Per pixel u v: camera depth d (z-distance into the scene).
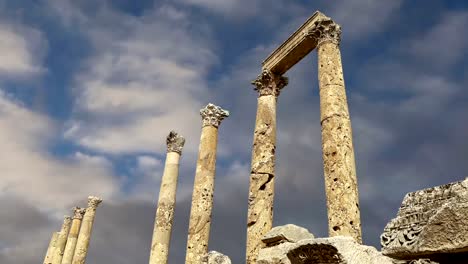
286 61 19.84
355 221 13.07
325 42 16.94
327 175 14.19
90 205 39.00
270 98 19.97
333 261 6.54
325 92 15.72
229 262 13.78
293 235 10.23
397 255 7.37
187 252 19.69
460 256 6.68
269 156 18.23
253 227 16.58
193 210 20.70
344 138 14.55
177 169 26.11
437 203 7.18
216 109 23.80
